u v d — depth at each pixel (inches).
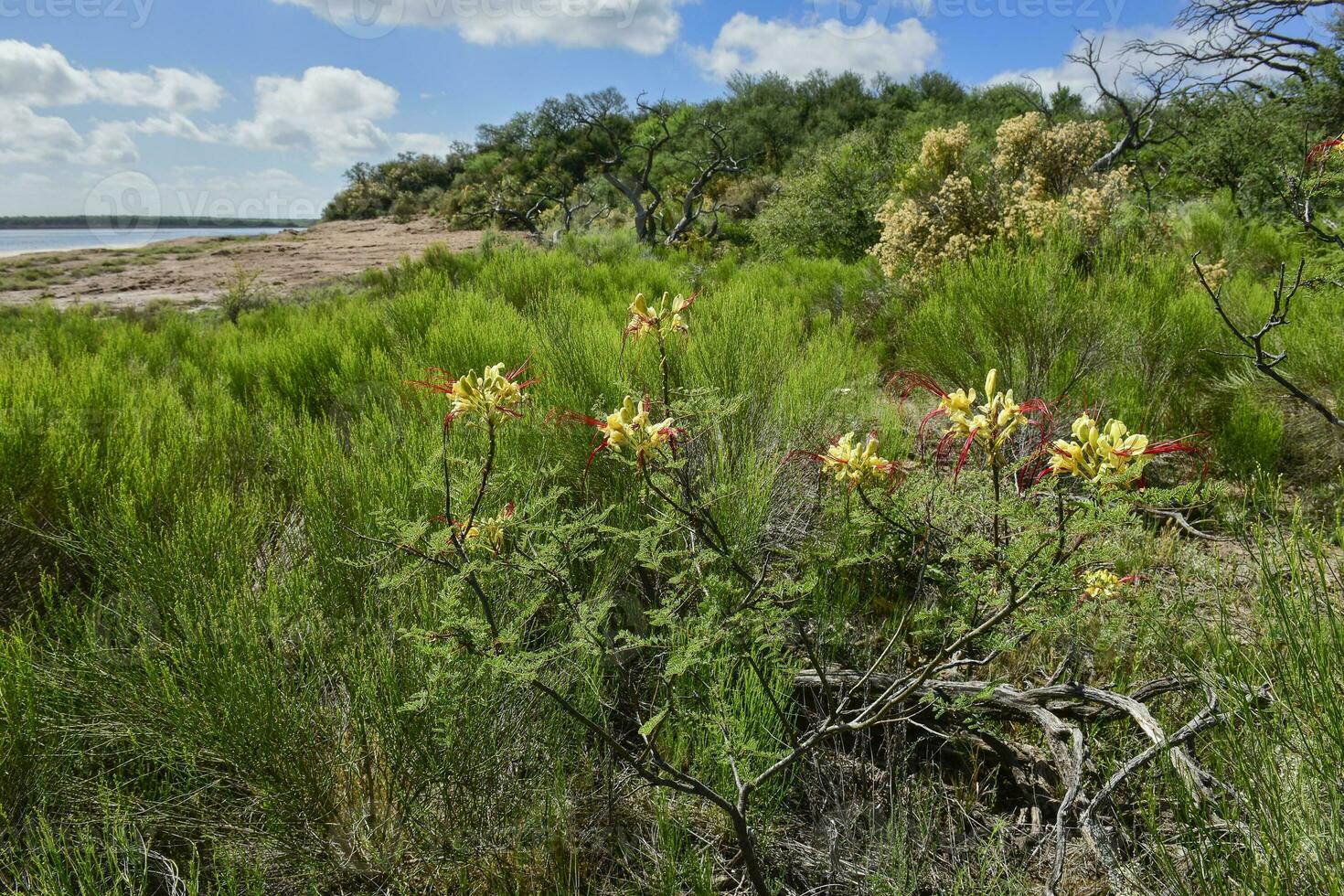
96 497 109.7
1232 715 70.7
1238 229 324.2
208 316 512.7
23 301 668.1
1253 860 58.4
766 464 127.4
